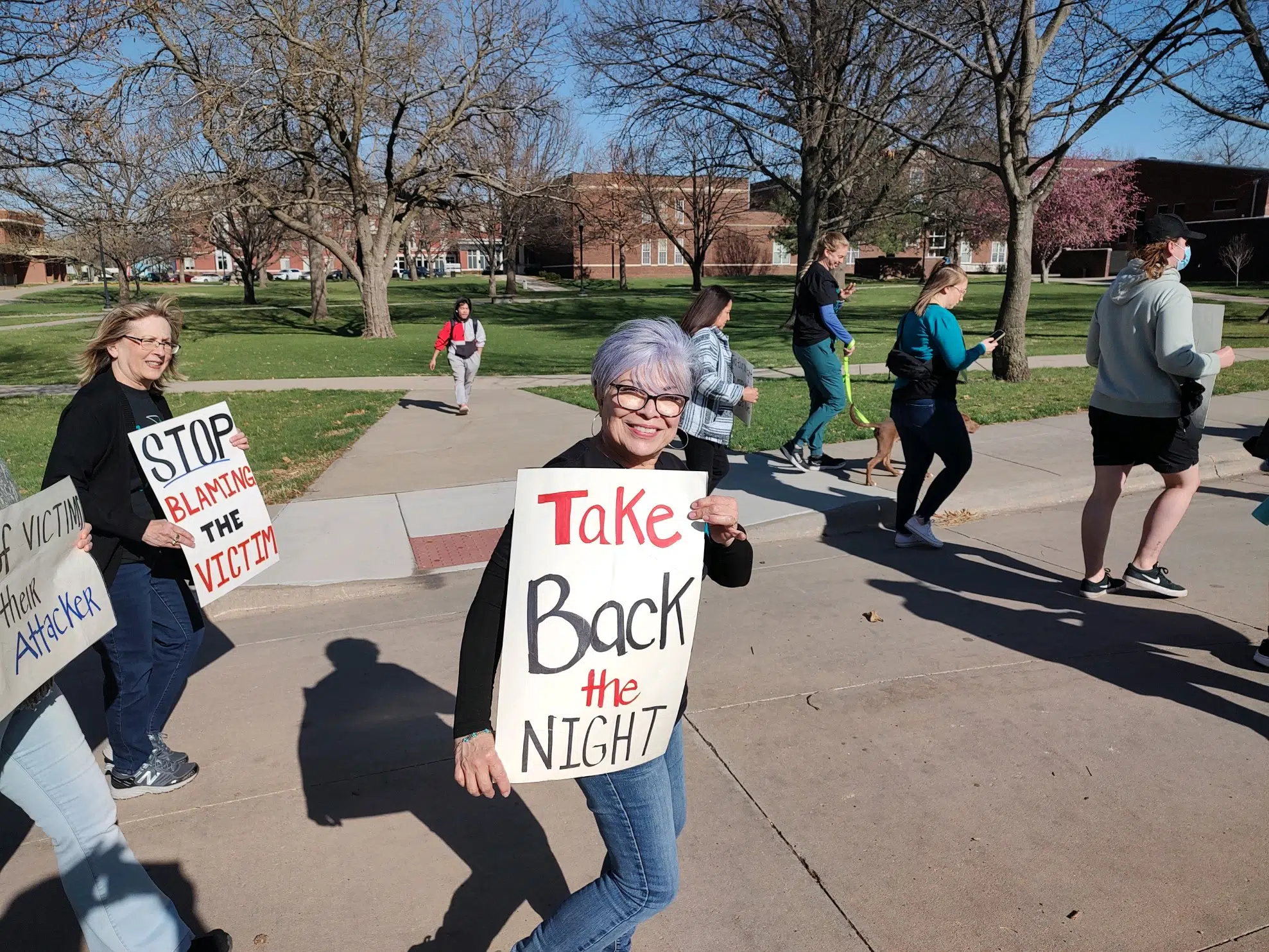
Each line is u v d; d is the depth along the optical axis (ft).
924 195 96.99
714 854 9.66
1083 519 16.17
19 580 6.88
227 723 12.77
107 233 60.23
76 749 7.40
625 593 6.44
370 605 17.40
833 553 19.60
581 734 6.47
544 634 6.27
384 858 9.82
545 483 6.17
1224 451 25.54
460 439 33.14
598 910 6.70
